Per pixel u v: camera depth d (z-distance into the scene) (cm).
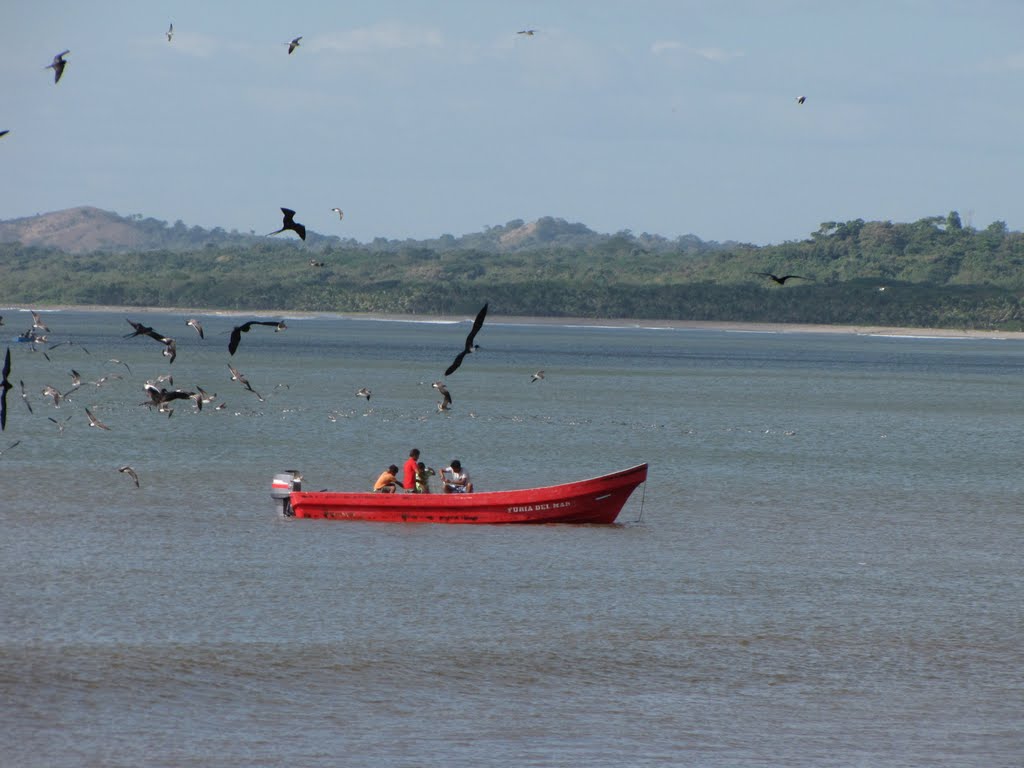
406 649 6078
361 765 4694
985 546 8862
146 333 5100
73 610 6600
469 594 7144
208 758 4741
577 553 8338
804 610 6931
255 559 7906
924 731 5131
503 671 5803
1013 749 4959
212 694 5416
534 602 6994
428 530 9031
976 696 5562
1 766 4631
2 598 6800
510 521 9306
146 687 5472
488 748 4891
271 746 4866
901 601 7162
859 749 4931
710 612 6856
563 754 4834
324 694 5447
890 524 9762
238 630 6319
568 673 5788
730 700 5478
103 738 4909
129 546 8225
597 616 6725
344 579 7425
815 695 5553
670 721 5212
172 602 6800
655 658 6034
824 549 8669
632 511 10181
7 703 5244
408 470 9712
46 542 8275
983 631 6556
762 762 4794
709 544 8769
